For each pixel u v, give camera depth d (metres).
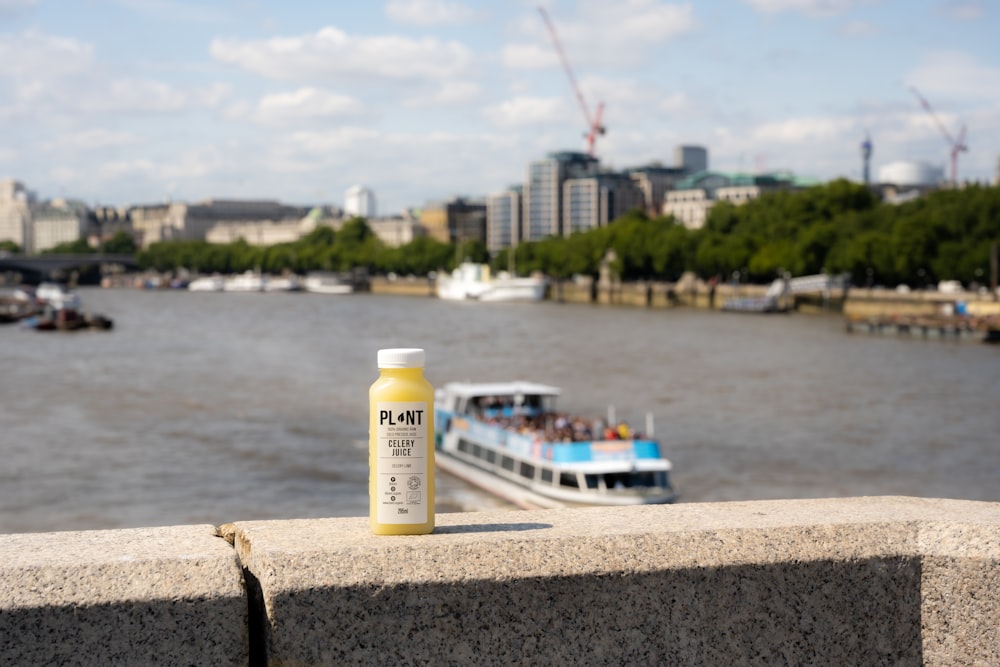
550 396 59.78
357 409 77.81
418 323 188.00
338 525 5.93
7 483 53.31
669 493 47.09
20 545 5.43
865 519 6.28
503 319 199.75
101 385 92.88
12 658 4.83
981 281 178.88
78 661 4.91
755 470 57.91
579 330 167.12
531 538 5.69
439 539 5.61
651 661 5.67
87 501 49.97
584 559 5.61
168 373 102.88
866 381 96.62
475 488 53.22
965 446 64.44
